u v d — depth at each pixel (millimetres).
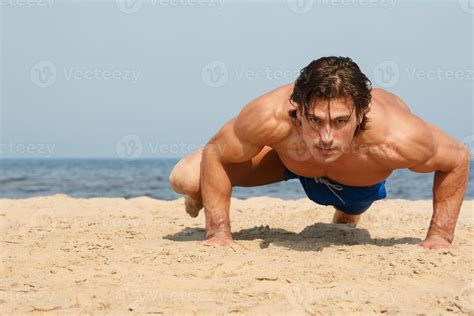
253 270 4852
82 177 40562
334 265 4992
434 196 5723
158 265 5062
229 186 5898
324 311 3982
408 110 5504
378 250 5590
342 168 5359
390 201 11078
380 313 3994
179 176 6410
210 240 5855
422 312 3969
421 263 5016
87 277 4754
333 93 4410
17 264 5328
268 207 10039
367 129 4918
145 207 10141
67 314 4012
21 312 4059
